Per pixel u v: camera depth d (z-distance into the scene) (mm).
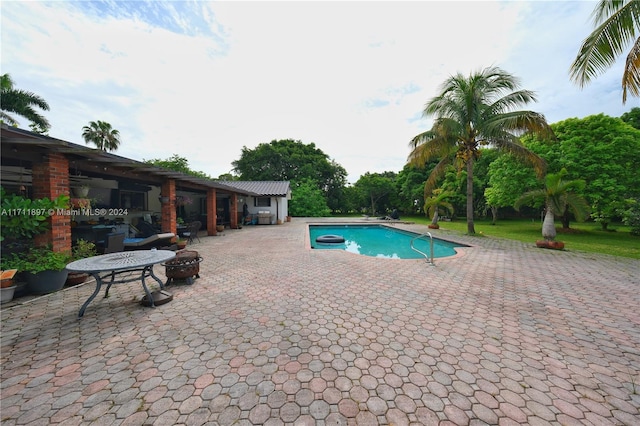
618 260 6664
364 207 35594
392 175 42844
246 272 5441
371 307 3598
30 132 3832
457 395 1896
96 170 5773
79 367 2225
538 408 1771
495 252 7781
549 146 12969
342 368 2221
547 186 8859
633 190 11586
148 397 1873
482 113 10953
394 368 2225
